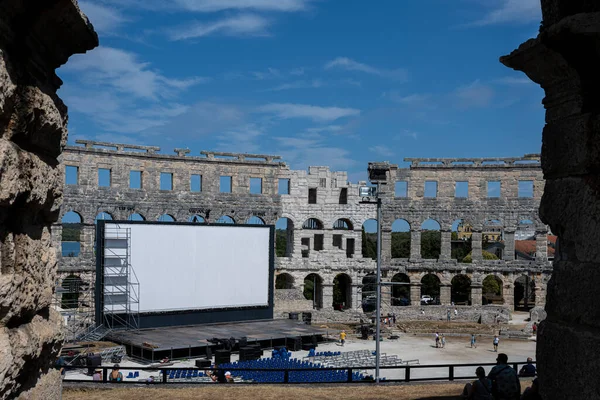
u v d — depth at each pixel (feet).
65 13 30.45
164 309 207.31
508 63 34.47
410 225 303.68
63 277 245.04
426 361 187.83
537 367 32.78
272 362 165.48
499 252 431.43
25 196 29.71
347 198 304.71
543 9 33.68
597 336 28.40
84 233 257.75
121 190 268.00
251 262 230.07
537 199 296.10
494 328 251.19
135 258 201.46
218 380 122.01
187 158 284.20
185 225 213.05
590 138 29.71
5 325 28.22
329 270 295.07
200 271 216.33
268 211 297.12
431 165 304.71
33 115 29.86
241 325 221.66
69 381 89.10
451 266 297.94
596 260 28.99
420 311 278.46
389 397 81.51
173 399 79.30
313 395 82.69
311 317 263.90
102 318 195.83
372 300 355.77
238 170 294.87
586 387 28.84
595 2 30.35
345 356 184.65
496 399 55.11
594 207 29.30
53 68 33.78
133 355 178.70
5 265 28.25
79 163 258.37
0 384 26.45
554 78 32.48
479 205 301.22
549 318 32.22
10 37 28.14
